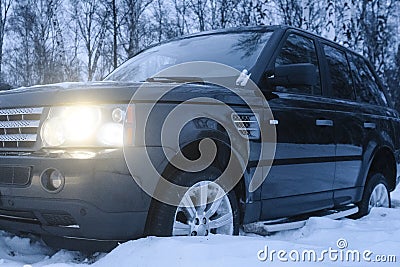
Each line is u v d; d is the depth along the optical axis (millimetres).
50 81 25016
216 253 2510
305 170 3668
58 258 2865
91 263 2773
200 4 25359
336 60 4516
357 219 4312
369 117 4574
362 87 4875
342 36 16141
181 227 2844
